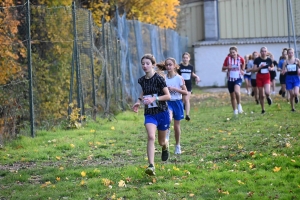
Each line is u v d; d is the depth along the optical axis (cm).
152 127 1128
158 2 3416
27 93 1841
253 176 1077
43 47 1970
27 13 1673
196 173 1138
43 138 1669
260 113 2302
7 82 1722
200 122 2105
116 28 2581
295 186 997
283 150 1314
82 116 1970
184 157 1331
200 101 3388
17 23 1708
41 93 1916
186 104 1797
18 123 1806
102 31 2278
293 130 1675
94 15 2894
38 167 1266
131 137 1708
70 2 2344
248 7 5512
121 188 1030
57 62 2000
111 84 2420
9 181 1127
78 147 1516
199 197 952
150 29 3192
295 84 2284
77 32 2047
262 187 997
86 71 2114
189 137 1681
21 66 1845
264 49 2289
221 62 5406
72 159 1372
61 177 1142
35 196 991
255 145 1455
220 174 1102
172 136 1723
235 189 991
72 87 1948
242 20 5531
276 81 5322
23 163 1337
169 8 3634
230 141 1552
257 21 5506
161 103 1146
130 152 1447
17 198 984
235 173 1105
